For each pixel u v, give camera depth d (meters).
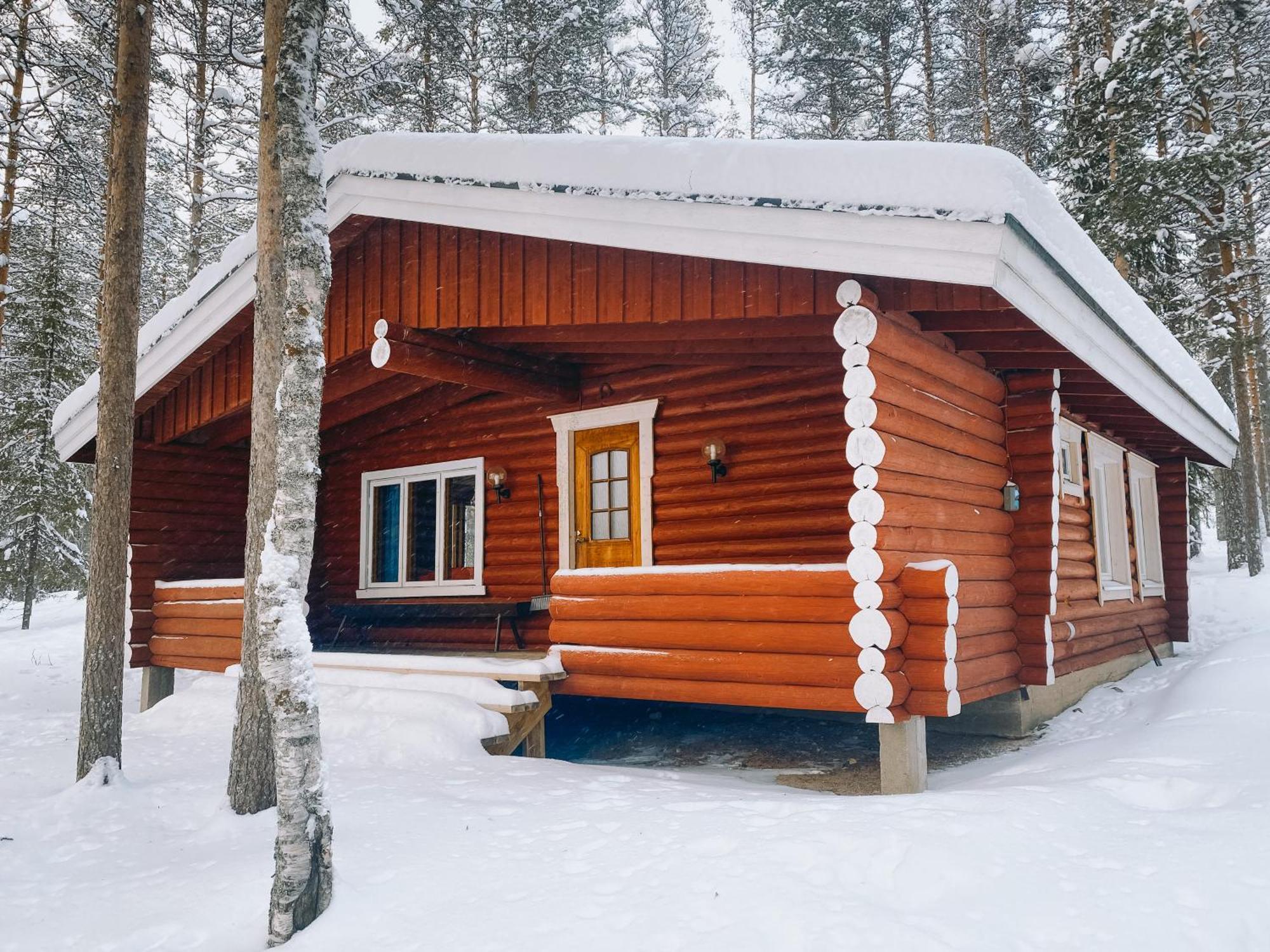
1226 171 14.56
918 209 4.71
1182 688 7.45
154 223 16.55
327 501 11.17
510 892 3.48
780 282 5.62
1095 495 9.44
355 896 3.52
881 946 2.88
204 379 9.27
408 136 6.61
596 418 8.59
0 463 18.42
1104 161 16.80
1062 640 7.96
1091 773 4.92
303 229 3.76
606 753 7.68
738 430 7.73
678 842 3.84
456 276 7.01
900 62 21.98
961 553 6.32
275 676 3.45
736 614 5.89
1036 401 7.19
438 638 9.88
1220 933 2.95
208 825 4.87
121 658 6.04
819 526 7.18
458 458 9.84
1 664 14.99
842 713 8.23
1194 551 21.86
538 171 5.92
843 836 3.68
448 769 5.73
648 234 5.62
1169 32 15.46
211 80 16.02
